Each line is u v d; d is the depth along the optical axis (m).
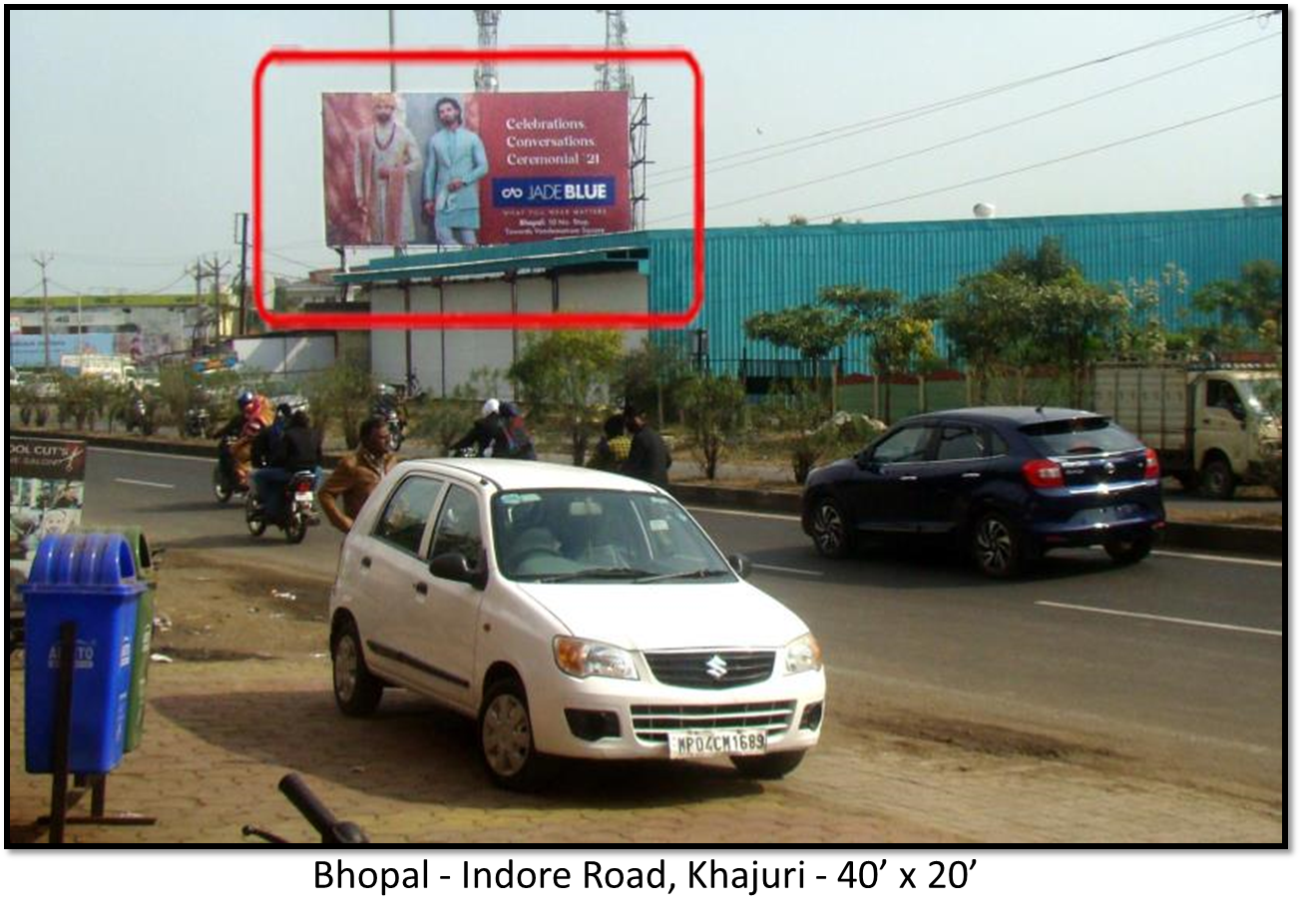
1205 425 24.67
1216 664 11.86
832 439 26.77
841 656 12.28
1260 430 23.19
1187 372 25.19
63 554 6.71
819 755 9.17
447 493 9.25
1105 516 16.20
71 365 68.75
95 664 6.71
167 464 36.00
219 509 25.08
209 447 39.62
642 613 7.97
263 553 19.31
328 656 12.27
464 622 8.44
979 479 16.41
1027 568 16.91
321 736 9.30
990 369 29.58
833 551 18.27
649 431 15.79
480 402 33.53
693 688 7.72
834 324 43.69
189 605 14.62
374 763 8.63
